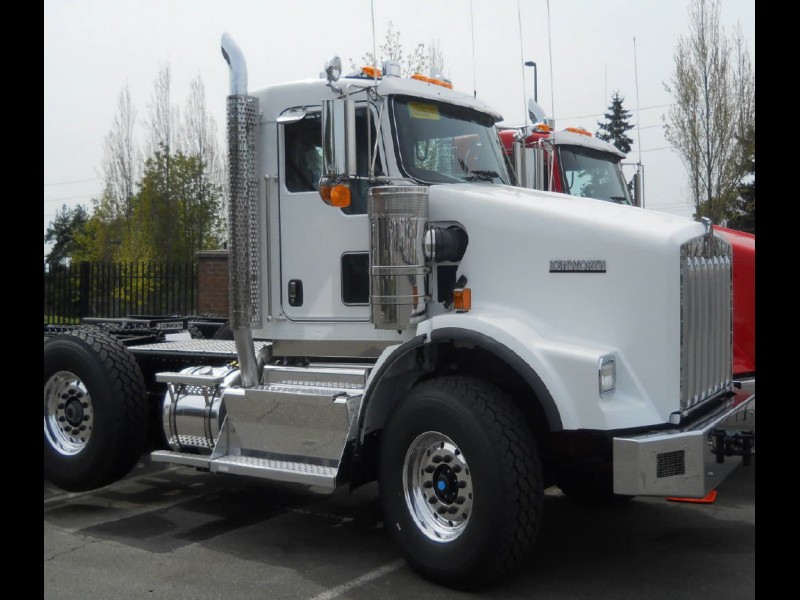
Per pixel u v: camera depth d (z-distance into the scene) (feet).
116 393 19.29
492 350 14.26
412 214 15.61
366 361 17.26
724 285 16.57
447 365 16.14
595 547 16.89
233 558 16.33
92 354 19.44
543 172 22.07
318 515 19.36
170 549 16.88
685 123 62.75
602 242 14.64
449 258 15.87
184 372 19.07
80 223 161.58
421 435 14.65
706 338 15.46
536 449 14.08
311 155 17.48
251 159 17.79
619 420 13.65
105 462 19.30
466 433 13.89
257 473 16.56
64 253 162.40
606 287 14.57
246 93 17.75
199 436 18.44
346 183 15.57
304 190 17.57
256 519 19.03
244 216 17.60
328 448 16.07
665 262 14.14
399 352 15.16
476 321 14.57
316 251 17.39
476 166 18.44
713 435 14.05
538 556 16.34
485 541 13.70
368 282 16.74
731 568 15.65
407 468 14.98
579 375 13.75
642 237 14.34
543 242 15.17
